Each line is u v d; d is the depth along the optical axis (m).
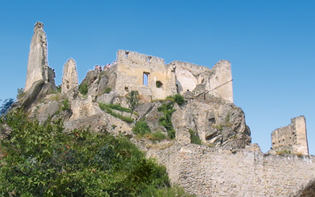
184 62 66.12
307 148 46.84
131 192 30.73
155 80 61.12
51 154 29.48
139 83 60.06
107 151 32.97
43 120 46.38
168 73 61.38
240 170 33.38
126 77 59.56
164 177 32.69
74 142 32.50
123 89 58.78
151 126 49.19
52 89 55.12
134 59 60.94
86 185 28.61
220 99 57.44
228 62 65.44
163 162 34.22
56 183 27.77
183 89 64.31
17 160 28.81
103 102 54.25
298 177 34.78
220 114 54.88
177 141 41.22
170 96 56.66
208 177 32.31
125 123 46.53
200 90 58.59
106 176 29.97
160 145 37.78
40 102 51.50
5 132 36.94
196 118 53.53
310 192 34.47
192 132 48.56
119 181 30.38
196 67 66.69
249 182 33.31
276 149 48.34
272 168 34.38
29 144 30.11
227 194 32.34
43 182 27.70
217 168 32.81
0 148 32.81
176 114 51.84
